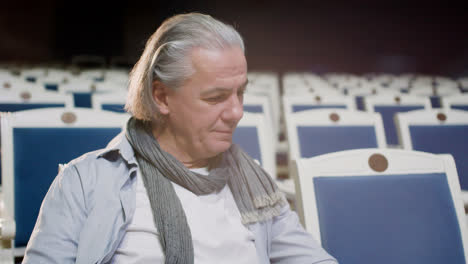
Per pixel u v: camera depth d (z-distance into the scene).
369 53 13.78
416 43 13.31
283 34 13.96
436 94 4.49
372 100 3.03
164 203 0.79
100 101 2.49
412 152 1.21
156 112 0.82
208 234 0.82
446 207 1.17
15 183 1.43
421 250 1.12
